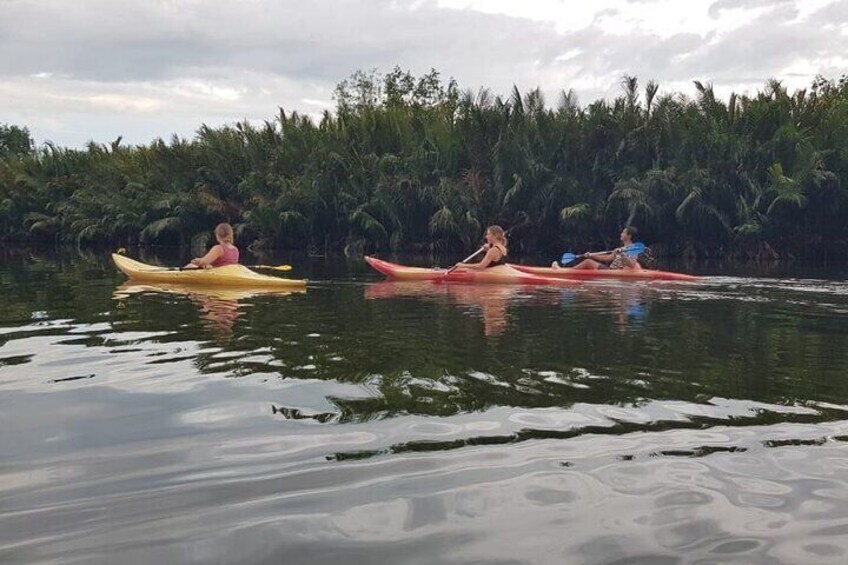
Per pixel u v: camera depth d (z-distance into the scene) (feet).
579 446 9.64
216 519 7.39
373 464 8.92
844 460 9.17
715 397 12.16
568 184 72.59
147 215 87.20
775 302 26.89
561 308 24.41
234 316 21.75
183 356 15.31
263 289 30.96
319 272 44.01
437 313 22.79
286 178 81.30
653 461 9.11
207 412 11.08
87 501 7.80
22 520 7.34
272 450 9.40
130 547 6.79
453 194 74.33
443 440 9.84
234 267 33.76
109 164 96.68
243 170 85.92
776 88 71.87
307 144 81.97
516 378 13.42
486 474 8.64
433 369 14.11
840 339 18.20
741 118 71.36
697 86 72.95
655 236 74.43
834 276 45.39
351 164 79.15
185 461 9.00
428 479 8.47
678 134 70.90
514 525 7.32
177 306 24.25
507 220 75.56
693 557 6.70
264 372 13.76
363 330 19.08
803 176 65.98
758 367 14.61
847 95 78.38
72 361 14.75
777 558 6.70
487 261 35.99
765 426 10.56
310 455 9.23
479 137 76.38
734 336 18.54
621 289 32.22
